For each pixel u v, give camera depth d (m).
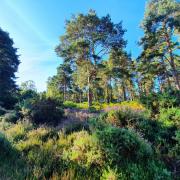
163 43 31.25
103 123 8.17
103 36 32.12
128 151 6.14
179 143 6.98
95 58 30.23
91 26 32.28
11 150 6.73
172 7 29.44
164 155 6.45
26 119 11.88
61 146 7.39
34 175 5.09
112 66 34.22
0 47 34.06
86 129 9.19
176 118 8.56
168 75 34.62
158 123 8.81
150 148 6.33
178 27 29.02
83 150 6.31
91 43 32.59
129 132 6.55
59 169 5.66
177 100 9.74
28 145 7.42
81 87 31.94
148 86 54.41
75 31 32.91
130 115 8.97
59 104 13.20
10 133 9.05
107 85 53.28
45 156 6.34
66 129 9.44
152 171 5.38
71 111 15.66
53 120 11.78
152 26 30.78
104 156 5.97
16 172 5.07
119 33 32.94
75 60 31.50
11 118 12.66
